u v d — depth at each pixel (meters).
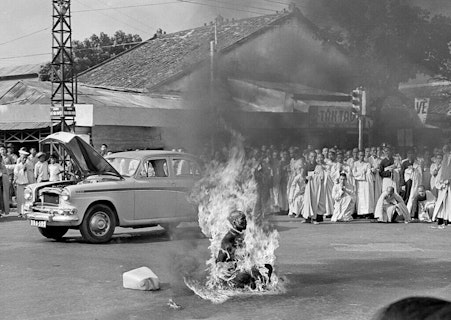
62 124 24.47
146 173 13.16
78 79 37.75
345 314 7.05
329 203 17.22
